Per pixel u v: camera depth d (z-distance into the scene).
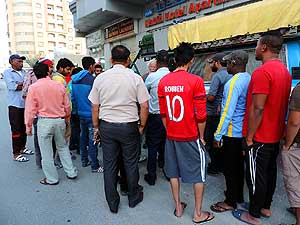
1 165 4.77
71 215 3.05
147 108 3.14
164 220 2.90
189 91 2.65
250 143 2.62
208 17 5.37
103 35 14.73
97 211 3.13
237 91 2.72
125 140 3.06
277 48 2.51
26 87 4.75
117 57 3.06
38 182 4.00
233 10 4.91
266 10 4.36
